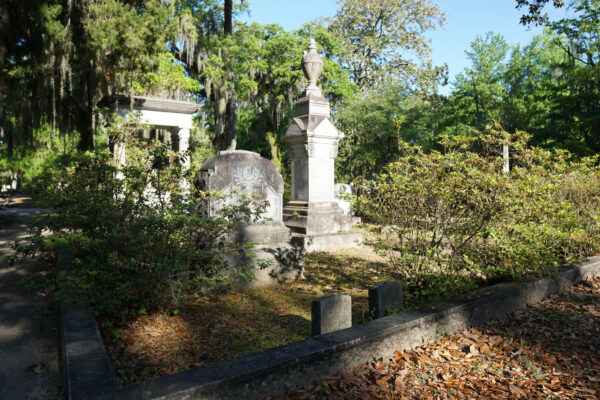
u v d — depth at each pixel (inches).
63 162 309.9
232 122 884.0
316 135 407.5
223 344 160.2
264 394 113.6
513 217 215.8
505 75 1309.1
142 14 534.3
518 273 217.9
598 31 805.9
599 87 866.8
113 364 137.0
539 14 410.0
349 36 1224.8
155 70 613.0
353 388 123.7
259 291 242.1
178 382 103.3
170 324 177.6
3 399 120.0
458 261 209.3
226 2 919.7
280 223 301.0
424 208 221.9
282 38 908.0
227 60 831.7
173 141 724.0
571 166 297.0
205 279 194.5
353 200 247.4
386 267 307.7
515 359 150.1
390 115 773.3
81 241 188.5
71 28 553.6
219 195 261.3
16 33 493.0
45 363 142.5
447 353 151.6
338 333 140.6
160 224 185.8
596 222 290.8
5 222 496.1
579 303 215.6
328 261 330.3
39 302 205.0
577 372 141.0
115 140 492.7
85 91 637.9
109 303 162.7
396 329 149.5
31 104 593.6
